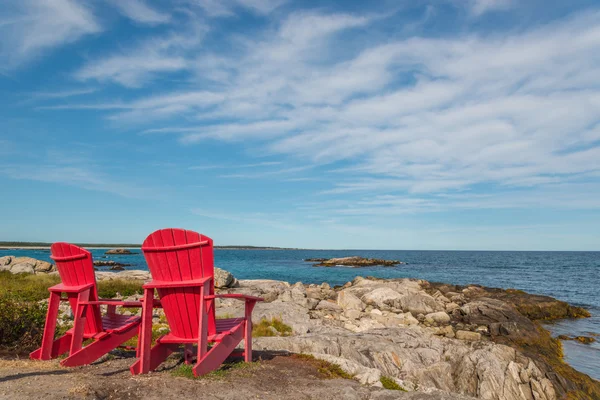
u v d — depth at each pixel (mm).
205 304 5188
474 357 10391
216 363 5309
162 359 5512
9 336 7148
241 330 6055
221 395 4461
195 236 5027
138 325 6242
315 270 59938
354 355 8797
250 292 20344
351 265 75812
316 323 12953
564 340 16766
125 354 6562
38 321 7711
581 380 11539
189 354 5676
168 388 4508
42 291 14852
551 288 37250
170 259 5094
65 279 5996
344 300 19203
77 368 5309
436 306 19844
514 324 16625
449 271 60062
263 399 4523
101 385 4324
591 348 15641
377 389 5414
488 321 17906
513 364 10422
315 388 5164
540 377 10406
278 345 8516
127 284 19203
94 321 5773
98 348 5699
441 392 5617
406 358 9602
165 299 5238
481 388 9672
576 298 30172
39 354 5820
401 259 110000
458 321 18234
